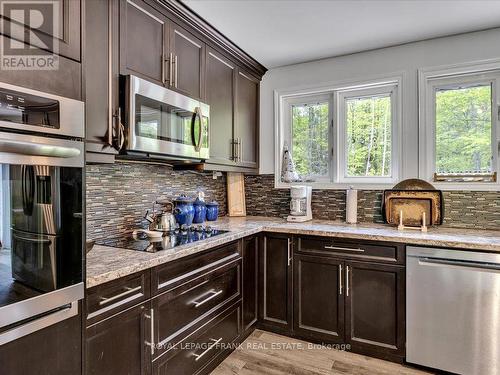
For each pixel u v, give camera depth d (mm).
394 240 2053
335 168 2867
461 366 1894
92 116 1448
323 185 2873
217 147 2408
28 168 1001
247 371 2010
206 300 1879
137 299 1409
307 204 2818
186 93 2037
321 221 2777
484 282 1820
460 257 1882
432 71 2439
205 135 2129
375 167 2754
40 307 1021
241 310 2279
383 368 2043
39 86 1038
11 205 959
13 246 964
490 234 2094
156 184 2357
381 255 2111
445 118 2486
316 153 3018
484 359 1833
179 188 2594
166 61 1868
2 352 930
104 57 1507
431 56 2445
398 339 2072
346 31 2293
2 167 938
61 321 1090
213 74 2340
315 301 2330
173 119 1862
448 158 2477
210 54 2303
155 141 1721
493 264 1805
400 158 2562
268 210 3117
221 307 2037
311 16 2074
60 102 1089
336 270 2254
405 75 2533
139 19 1699
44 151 1013
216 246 1972
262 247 2514
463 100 2432
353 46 2557
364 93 2777
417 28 2254
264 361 2121
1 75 939
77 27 1176
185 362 1713
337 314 2256
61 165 1079
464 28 2254
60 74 1105
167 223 2127
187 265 1726
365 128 2787
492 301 1805
